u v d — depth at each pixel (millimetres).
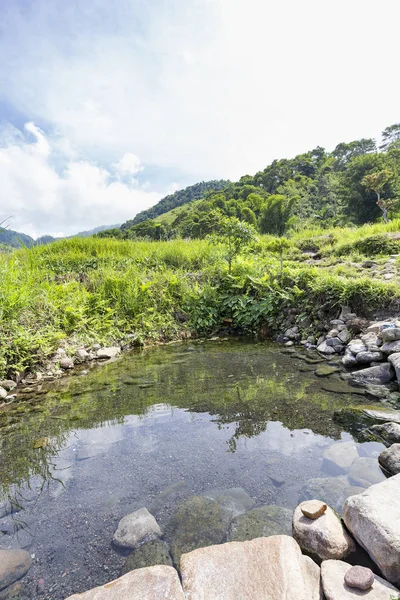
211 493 1706
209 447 2166
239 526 1462
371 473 1776
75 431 2529
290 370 3689
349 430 2281
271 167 78438
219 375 3656
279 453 2047
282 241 10289
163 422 2584
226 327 6195
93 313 5617
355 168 39812
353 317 4594
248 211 39219
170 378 3656
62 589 1222
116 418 2715
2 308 4176
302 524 1387
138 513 1589
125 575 1217
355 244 8594
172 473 1904
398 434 2117
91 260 8109
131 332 5586
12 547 1431
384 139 67750
